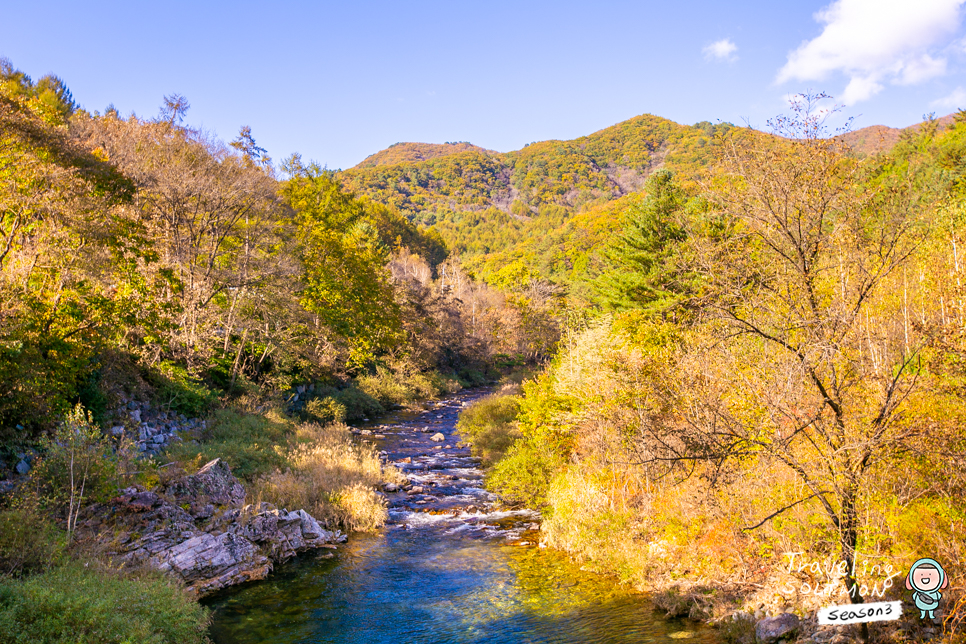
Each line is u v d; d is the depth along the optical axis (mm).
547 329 79375
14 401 13766
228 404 26234
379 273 57938
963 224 9391
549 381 20250
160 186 27859
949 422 8008
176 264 28469
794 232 8422
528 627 10758
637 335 16953
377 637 10398
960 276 9070
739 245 8898
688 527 12625
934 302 9219
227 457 19438
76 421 13547
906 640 8266
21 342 13797
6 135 17609
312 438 25688
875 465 8945
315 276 42469
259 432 23953
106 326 19656
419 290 64938
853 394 8234
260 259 33281
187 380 24656
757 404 8969
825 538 9820
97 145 28656
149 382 22344
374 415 39969
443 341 66250
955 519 8570
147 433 19469
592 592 12375
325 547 15281
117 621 8523
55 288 17875
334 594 12320
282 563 14086
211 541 12906
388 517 18016
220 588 12453
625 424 15039
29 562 10102
